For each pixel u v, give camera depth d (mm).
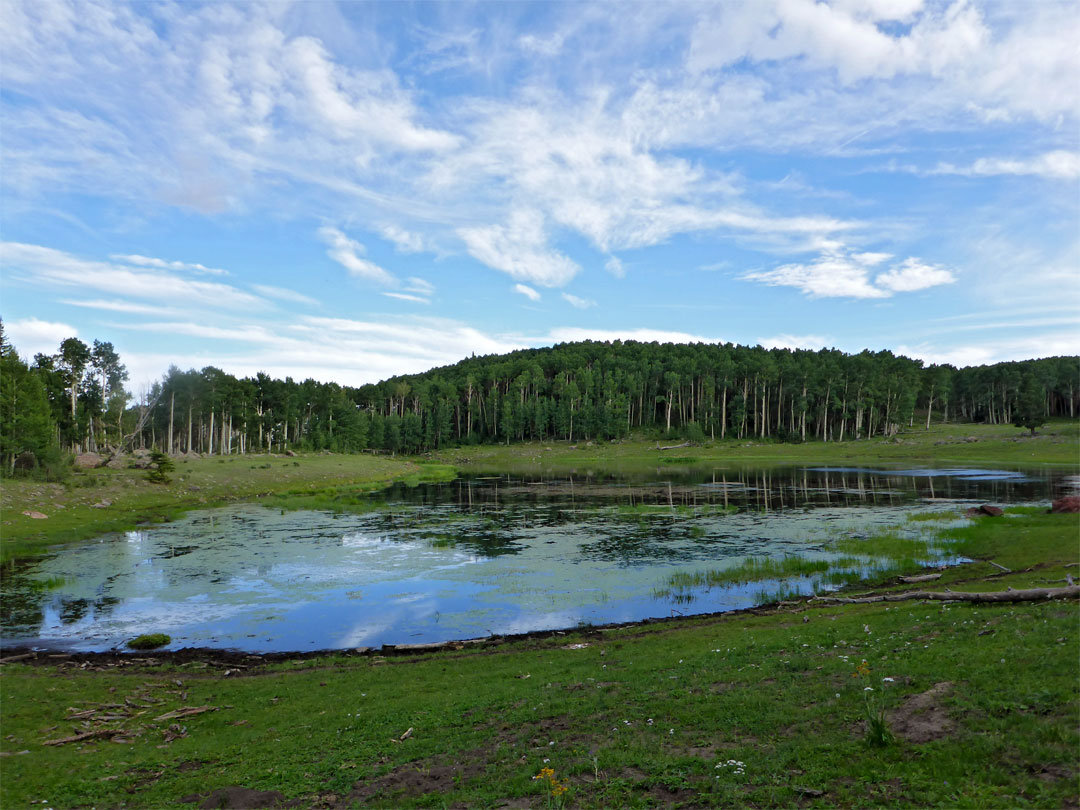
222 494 77312
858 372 171000
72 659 24359
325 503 71750
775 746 10969
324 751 13969
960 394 199125
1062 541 33312
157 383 119500
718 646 19953
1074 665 11961
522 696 16344
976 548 36469
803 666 15547
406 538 49094
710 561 38656
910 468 105250
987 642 14883
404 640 26125
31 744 15656
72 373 106375
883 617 20641
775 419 194125
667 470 119000
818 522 52000
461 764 12281
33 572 38688
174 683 21031
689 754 11172
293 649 25391
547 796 10172
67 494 63188
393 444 184625
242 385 138500
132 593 34000
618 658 20109
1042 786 8117
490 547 45031
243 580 36500
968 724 10422
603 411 184750
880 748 10102
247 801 11609
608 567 37938
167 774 13508
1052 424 161375
